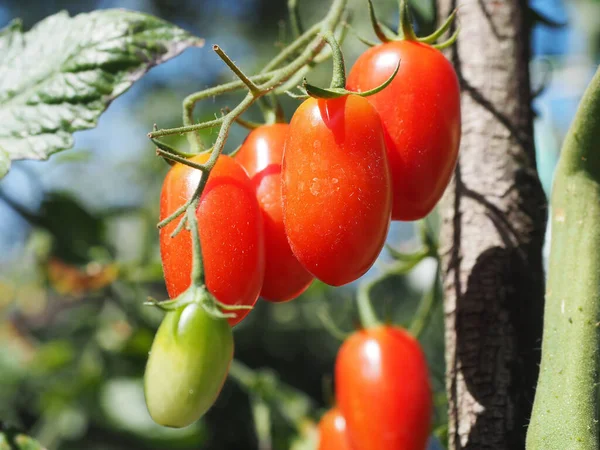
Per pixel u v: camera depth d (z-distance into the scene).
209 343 0.30
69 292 0.60
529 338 0.35
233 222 0.32
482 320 0.35
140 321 0.62
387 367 0.42
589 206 0.33
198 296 0.30
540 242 0.36
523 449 0.34
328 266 0.31
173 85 1.26
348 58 0.92
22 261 0.75
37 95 0.37
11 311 0.81
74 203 0.55
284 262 0.34
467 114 0.37
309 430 0.55
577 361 0.32
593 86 0.32
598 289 0.32
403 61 0.33
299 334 0.97
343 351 0.43
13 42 0.37
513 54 0.37
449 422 0.35
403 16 0.33
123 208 0.65
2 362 0.73
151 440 0.63
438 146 0.33
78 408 0.63
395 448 0.41
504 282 0.35
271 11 1.39
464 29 0.38
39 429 0.70
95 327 0.67
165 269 0.32
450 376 0.35
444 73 0.33
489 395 0.35
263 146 0.34
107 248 0.58
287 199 0.31
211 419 0.85
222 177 0.32
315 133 0.31
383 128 0.33
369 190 0.31
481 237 0.36
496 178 0.36
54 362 0.69
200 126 0.32
